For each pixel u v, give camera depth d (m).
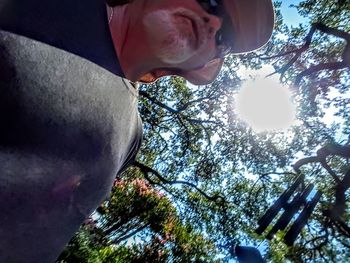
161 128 6.16
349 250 4.21
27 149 0.34
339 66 4.02
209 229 6.30
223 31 0.44
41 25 0.34
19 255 0.37
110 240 5.72
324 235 4.31
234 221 6.17
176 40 0.40
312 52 5.15
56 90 0.35
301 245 4.50
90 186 0.42
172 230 6.21
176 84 5.98
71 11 0.36
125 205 5.79
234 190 6.27
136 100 0.47
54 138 0.36
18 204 0.35
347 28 4.94
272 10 0.48
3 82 0.32
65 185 0.39
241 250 0.62
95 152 0.41
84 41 0.37
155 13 0.39
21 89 0.33
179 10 0.39
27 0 0.34
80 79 0.36
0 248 0.35
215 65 0.49
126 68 0.42
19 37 0.32
